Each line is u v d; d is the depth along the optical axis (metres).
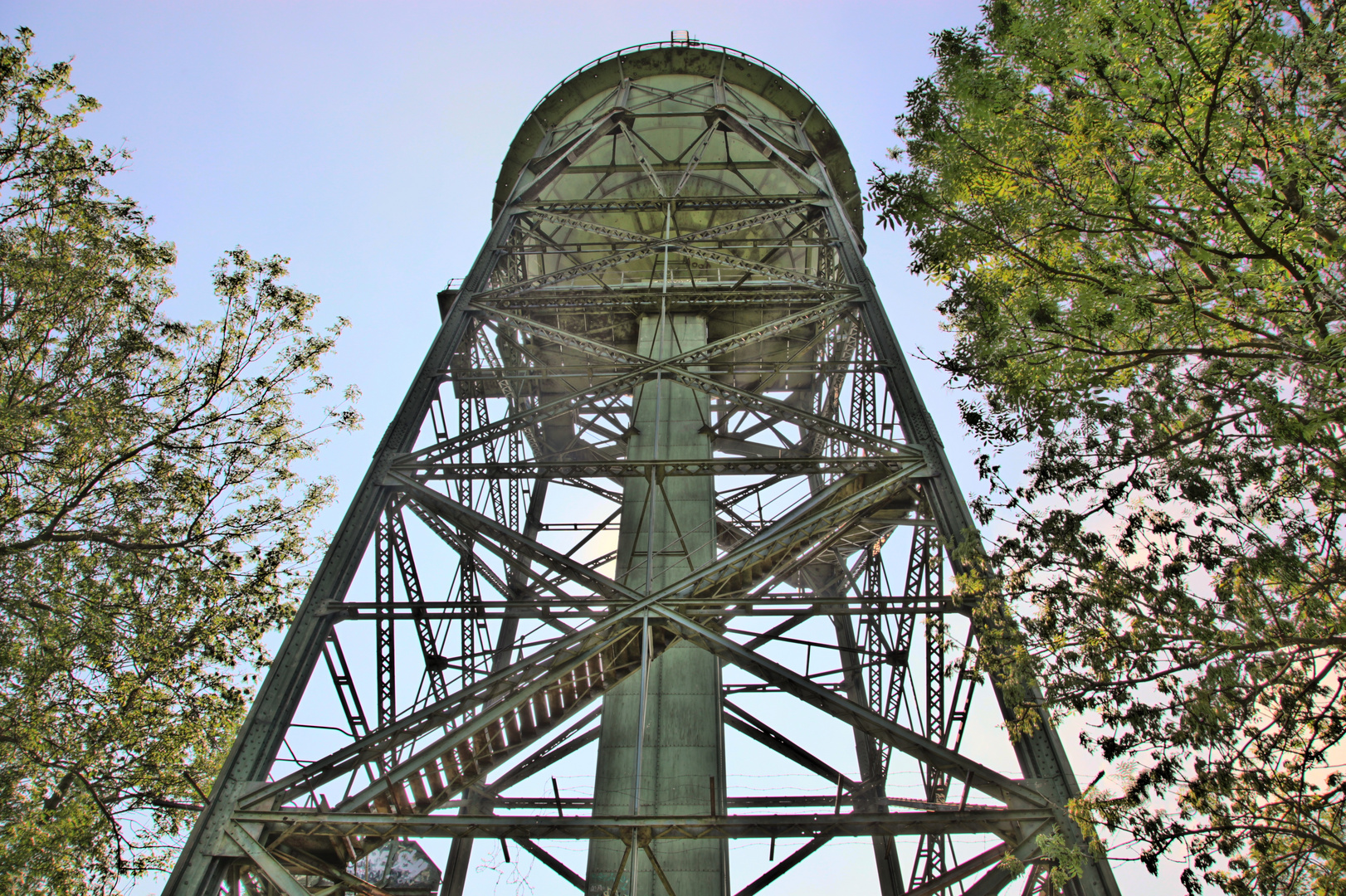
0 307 12.67
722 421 16.83
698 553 14.77
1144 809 7.91
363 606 10.81
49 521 12.54
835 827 8.61
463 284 17.06
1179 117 8.58
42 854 11.81
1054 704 8.68
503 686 10.66
